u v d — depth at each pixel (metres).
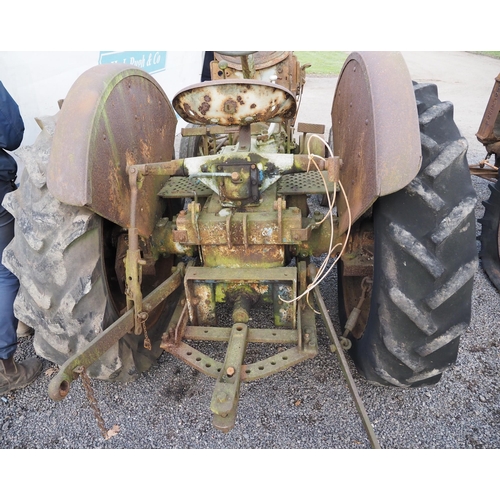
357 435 2.14
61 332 1.94
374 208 1.91
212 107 1.77
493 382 2.42
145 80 2.45
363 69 1.89
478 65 13.89
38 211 1.88
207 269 2.09
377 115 1.69
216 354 2.64
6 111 2.44
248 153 1.96
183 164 1.97
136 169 1.90
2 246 2.58
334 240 2.22
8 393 2.50
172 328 2.04
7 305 2.38
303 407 2.29
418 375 1.95
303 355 1.94
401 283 1.78
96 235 1.93
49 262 1.86
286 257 2.24
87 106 1.82
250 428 2.20
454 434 2.13
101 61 4.42
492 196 3.41
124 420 2.28
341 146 2.31
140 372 2.28
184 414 2.30
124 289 2.38
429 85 2.10
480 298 3.13
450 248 1.74
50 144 2.02
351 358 2.43
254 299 2.18
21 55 3.49
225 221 1.99
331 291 3.12
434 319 1.80
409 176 1.61
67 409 2.37
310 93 10.25
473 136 6.77
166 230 2.32
